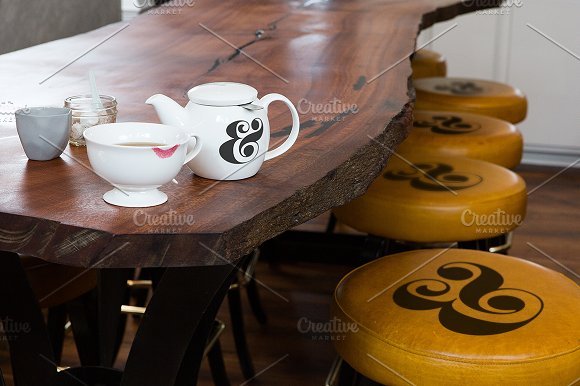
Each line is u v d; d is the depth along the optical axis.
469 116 3.21
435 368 1.52
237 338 2.72
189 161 1.45
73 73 2.26
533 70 5.06
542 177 4.98
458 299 1.69
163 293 1.46
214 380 2.51
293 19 3.16
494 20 5.02
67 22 3.55
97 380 1.89
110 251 1.23
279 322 3.17
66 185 1.42
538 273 1.81
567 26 4.96
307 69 2.36
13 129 1.72
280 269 3.64
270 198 1.38
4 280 1.71
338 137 1.71
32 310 1.77
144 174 1.30
